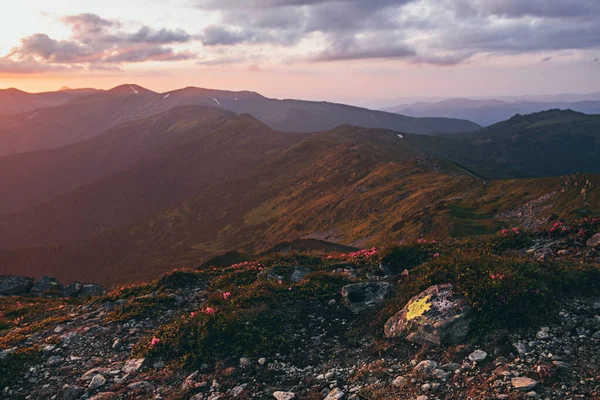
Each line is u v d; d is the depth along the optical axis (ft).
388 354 34.01
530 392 25.04
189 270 67.77
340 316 43.37
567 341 29.63
